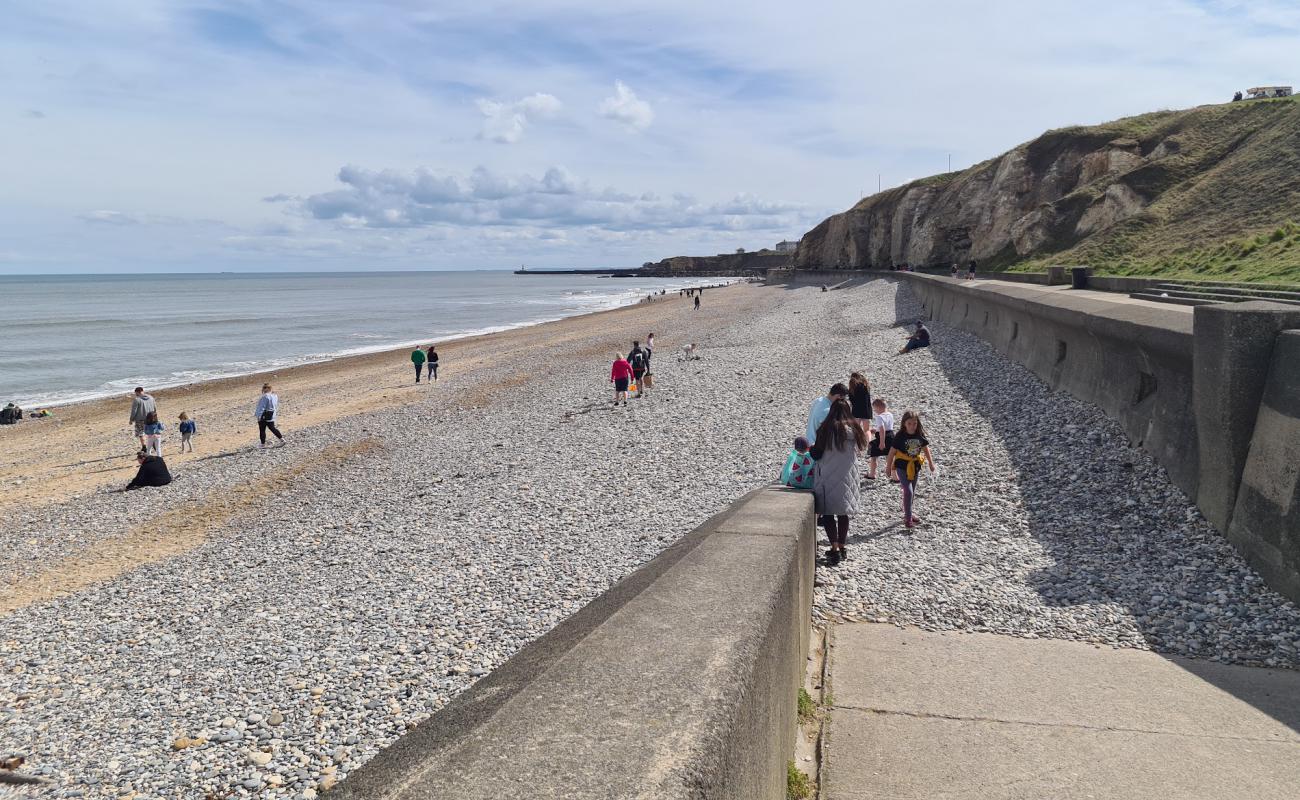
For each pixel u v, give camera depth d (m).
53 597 11.51
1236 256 27.66
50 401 32.88
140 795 5.94
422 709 6.79
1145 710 4.66
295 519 14.23
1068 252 43.50
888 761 4.03
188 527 14.87
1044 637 6.00
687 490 13.01
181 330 67.94
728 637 2.40
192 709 7.20
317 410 28.52
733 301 82.62
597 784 1.52
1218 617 6.27
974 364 20.66
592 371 33.44
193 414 28.86
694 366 30.31
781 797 3.11
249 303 115.69
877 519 9.79
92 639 9.26
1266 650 5.68
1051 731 4.37
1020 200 62.59
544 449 17.73
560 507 12.63
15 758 6.46
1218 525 7.81
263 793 5.83
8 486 19.45
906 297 50.12
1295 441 6.56
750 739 2.17
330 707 6.96
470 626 8.33
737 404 20.78
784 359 29.03
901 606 6.66
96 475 20.23
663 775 1.55
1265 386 7.23
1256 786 3.79
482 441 19.91
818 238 125.81
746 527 4.19
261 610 9.55
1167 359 9.62
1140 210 43.41
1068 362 14.92
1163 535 8.15
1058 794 3.71
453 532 11.84
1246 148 42.28
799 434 16.38
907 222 88.50
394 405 28.39
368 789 1.54
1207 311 7.91
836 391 9.59
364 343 56.47
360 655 7.90
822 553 8.27
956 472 11.48
